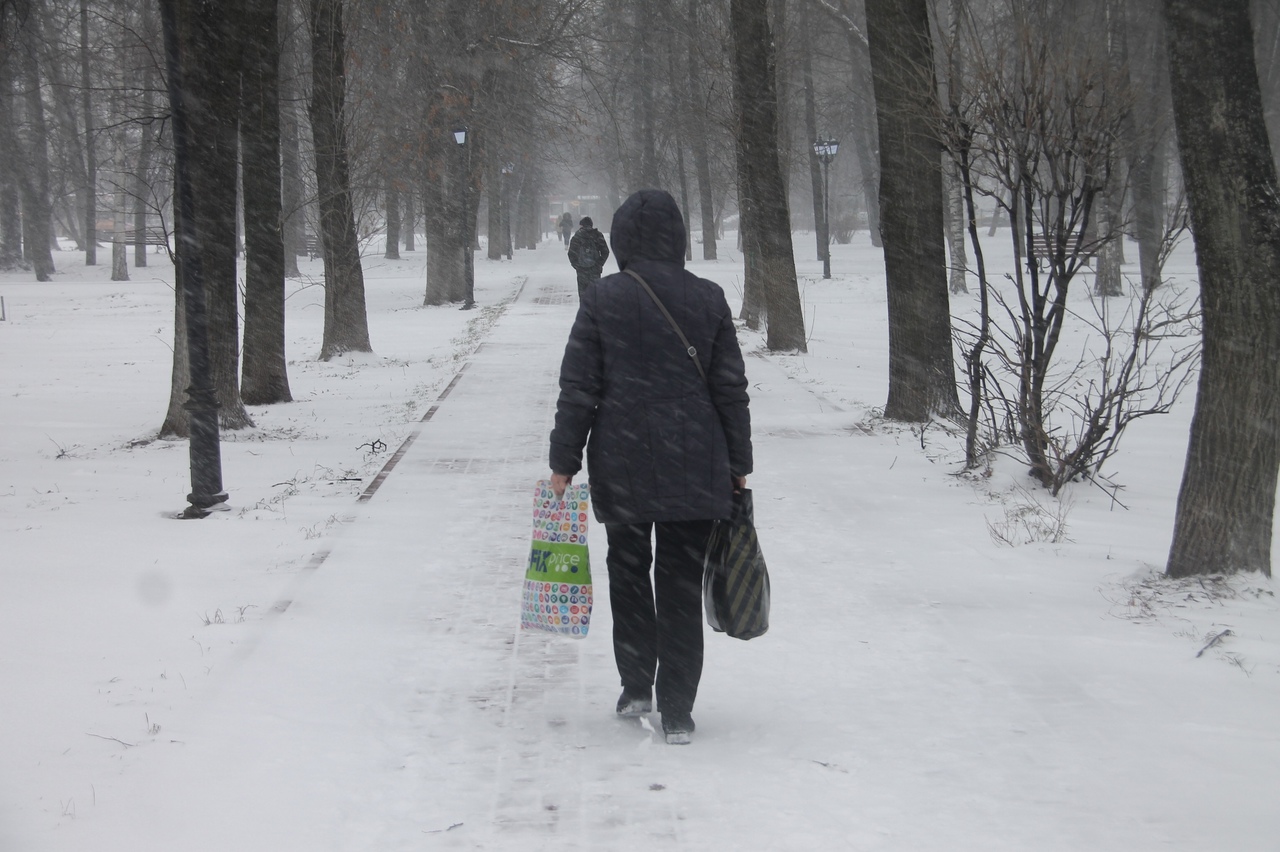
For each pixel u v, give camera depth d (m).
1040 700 4.65
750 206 23.48
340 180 21.64
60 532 7.89
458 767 4.07
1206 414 6.03
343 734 4.38
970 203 9.02
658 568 4.21
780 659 5.24
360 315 22.06
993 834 3.50
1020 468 9.33
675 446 4.07
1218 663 4.98
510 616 5.97
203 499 8.57
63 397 17.64
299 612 6.01
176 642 5.50
